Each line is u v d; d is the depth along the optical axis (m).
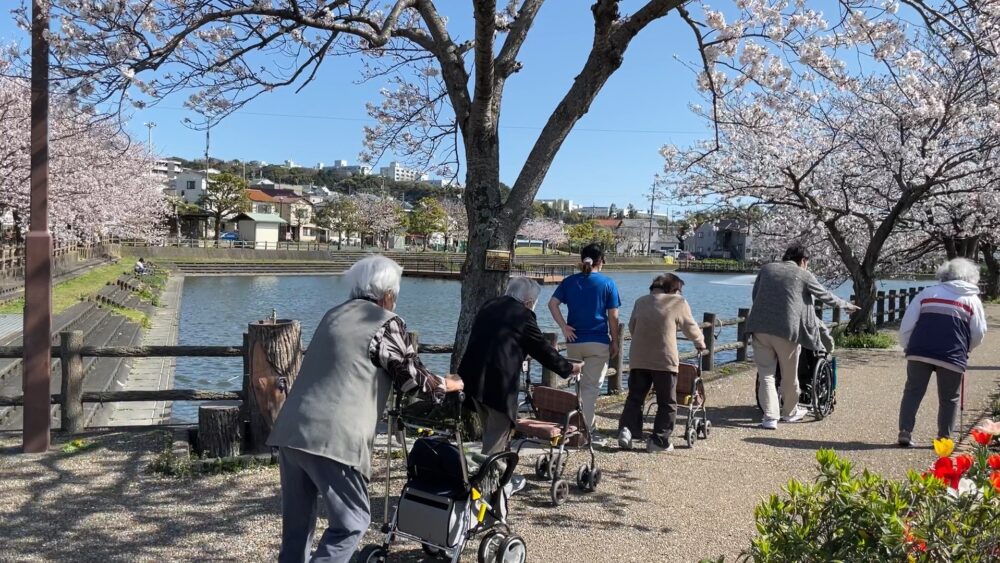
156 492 4.98
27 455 5.75
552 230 104.88
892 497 2.54
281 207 93.12
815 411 7.47
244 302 33.59
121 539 4.19
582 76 6.14
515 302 4.48
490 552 3.82
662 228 110.88
